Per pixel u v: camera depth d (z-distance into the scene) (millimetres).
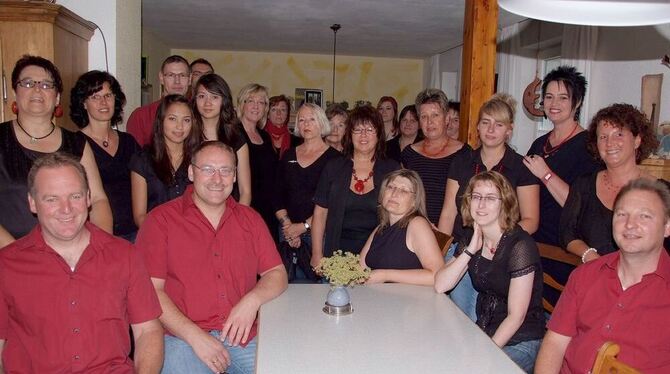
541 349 1856
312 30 7180
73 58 3178
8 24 2826
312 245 3059
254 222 2203
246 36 7785
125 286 1758
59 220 1617
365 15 6137
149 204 2693
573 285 1815
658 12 1551
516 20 6527
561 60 5738
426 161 3158
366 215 2822
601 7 1610
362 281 2113
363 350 1604
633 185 1671
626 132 2258
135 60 3926
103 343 1695
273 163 3650
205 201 2070
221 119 2941
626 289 1695
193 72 4121
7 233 2164
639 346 1656
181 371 1967
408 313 1928
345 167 2885
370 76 9656
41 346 1650
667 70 4336
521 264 2008
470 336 1729
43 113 2268
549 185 2590
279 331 1740
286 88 9492
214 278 2082
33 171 1643
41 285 1646
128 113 3760
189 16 6402
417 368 1494
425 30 6969
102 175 2666
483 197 2064
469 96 3639
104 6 3434
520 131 6773
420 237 2307
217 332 2080
